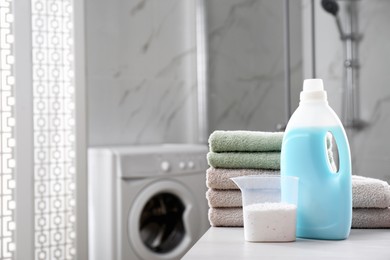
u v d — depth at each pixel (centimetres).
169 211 310
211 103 344
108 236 280
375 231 105
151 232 306
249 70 316
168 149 299
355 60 286
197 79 358
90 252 293
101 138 330
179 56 363
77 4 259
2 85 241
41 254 252
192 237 302
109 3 334
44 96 253
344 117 284
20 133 243
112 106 335
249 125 316
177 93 362
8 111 242
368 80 281
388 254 86
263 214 95
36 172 251
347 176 96
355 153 281
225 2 333
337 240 96
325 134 95
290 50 285
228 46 329
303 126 96
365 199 105
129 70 342
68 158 261
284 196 97
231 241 97
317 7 284
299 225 98
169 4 359
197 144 356
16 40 242
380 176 268
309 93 97
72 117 261
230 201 109
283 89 296
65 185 260
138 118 346
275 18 300
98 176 287
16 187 242
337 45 287
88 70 326
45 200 254
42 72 253
